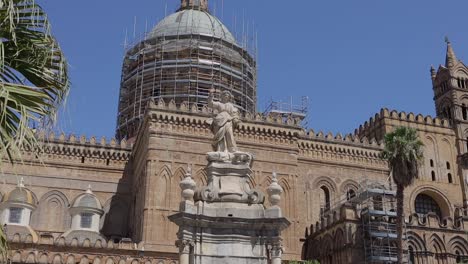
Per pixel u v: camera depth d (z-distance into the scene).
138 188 54.94
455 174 65.31
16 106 9.72
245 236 17.73
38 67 10.79
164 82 69.38
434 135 66.56
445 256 50.97
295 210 53.75
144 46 74.12
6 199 51.06
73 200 57.06
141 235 49.00
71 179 58.00
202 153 52.69
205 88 69.38
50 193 56.78
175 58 71.50
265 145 55.38
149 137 51.78
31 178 56.50
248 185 18.98
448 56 72.44
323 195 59.62
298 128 56.81
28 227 49.00
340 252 48.91
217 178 18.81
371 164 62.22
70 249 44.12
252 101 73.94
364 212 49.75
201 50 71.50
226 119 19.89
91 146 59.59
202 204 18.00
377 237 48.38
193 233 17.45
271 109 71.75
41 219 55.50
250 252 17.56
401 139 44.66
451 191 64.12
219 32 75.94
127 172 60.09
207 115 53.75
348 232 48.47
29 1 10.75
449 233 52.12
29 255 42.66
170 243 48.44
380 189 54.84
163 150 51.66
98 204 54.31
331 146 61.56
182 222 17.44
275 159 55.16
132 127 69.06
